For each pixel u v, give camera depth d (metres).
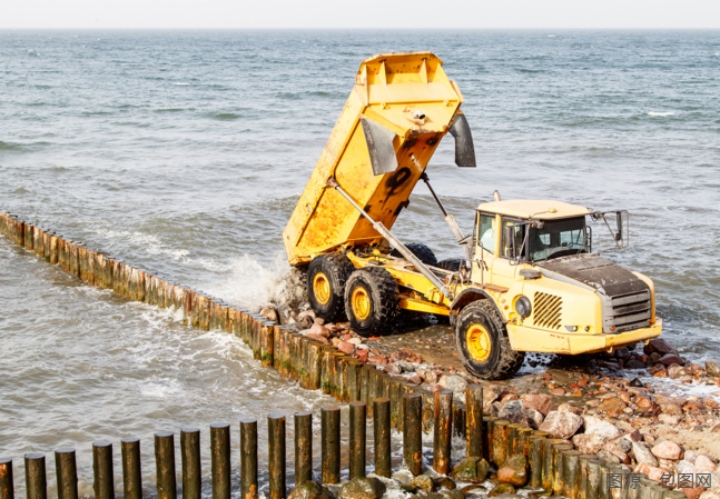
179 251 22.92
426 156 15.60
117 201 28.89
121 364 15.07
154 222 25.48
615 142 44.12
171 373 14.72
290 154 39.94
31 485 9.96
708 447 11.12
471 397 11.24
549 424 11.43
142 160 37.38
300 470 10.86
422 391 12.19
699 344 16.09
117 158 37.84
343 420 12.76
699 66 119.56
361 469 11.08
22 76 89.44
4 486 9.83
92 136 45.03
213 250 23.22
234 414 13.16
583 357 14.85
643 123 52.62
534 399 12.27
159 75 95.25
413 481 11.04
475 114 56.94
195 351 15.66
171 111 57.53
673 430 11.57
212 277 20.55
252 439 10.55
